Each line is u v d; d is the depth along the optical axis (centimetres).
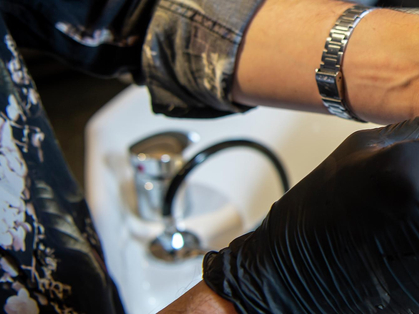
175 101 42
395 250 21
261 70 37
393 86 32
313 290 24
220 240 79
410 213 20
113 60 41
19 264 32
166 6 38
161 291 69
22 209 33
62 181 38
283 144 85
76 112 159
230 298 27
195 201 82
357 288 23
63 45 41
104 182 77
